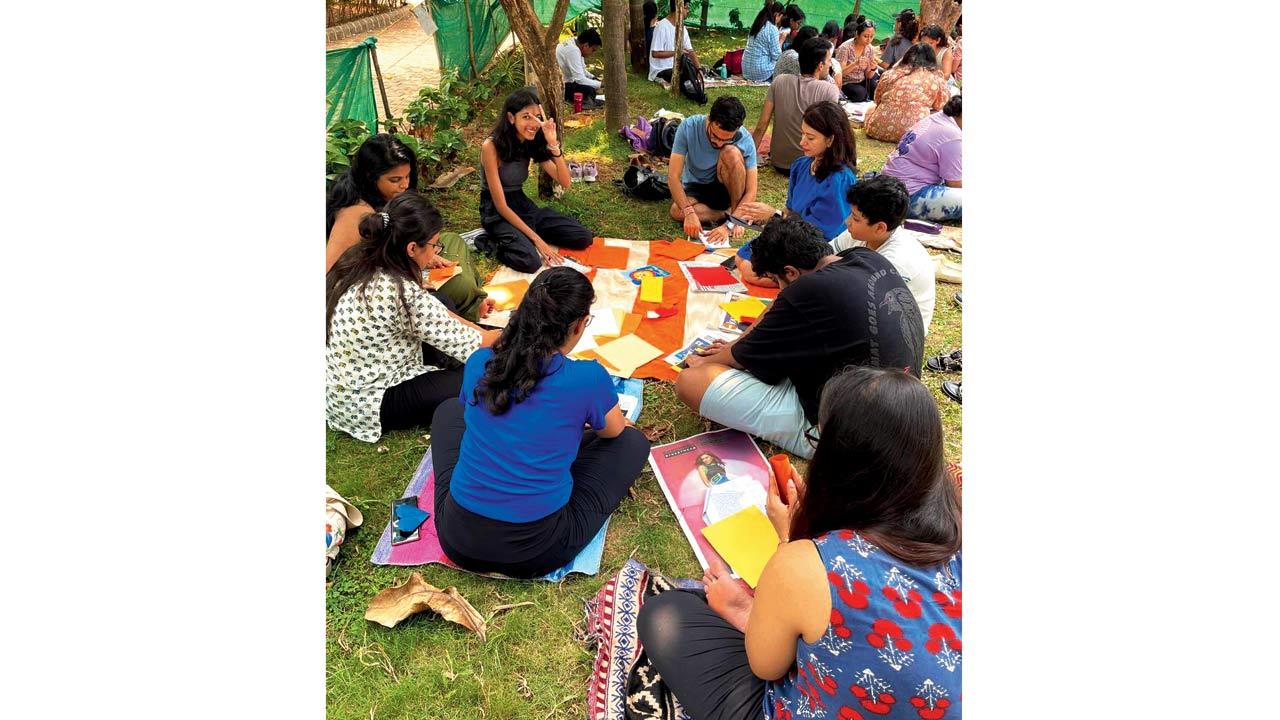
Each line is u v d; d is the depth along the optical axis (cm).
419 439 348
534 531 268
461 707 241
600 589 276
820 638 157
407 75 907
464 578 281
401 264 321
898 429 153
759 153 688
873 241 352
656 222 555
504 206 470
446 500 274
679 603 229
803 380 318
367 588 277
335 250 367
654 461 331
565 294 252
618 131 700
